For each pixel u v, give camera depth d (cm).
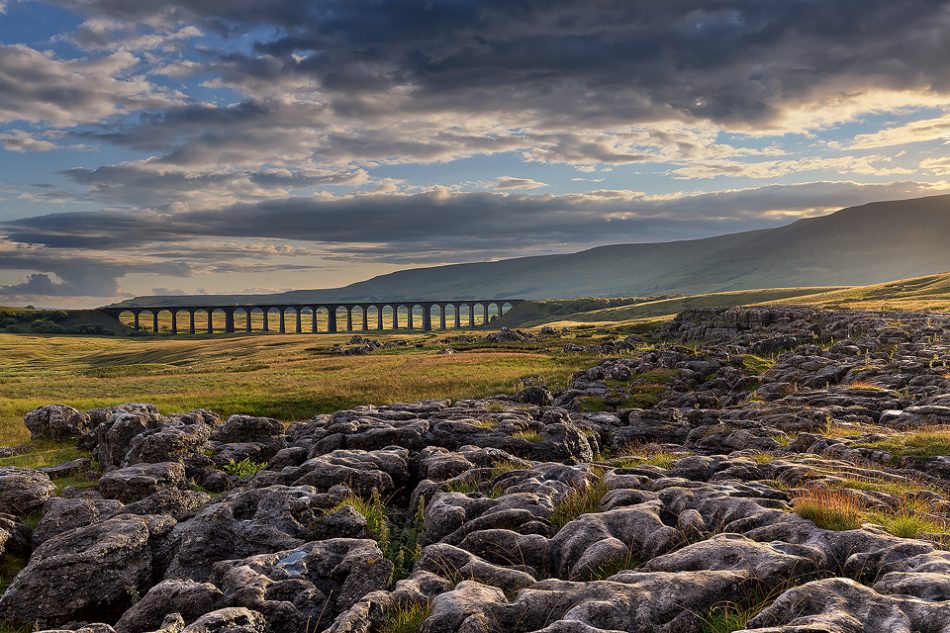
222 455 2605
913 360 4612
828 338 7188
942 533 1183
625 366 5981
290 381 7356
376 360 10375
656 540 1182
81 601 1231
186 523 1474
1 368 13850
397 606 1031
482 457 2086
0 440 3494
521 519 1373
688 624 877
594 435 3123
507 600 1003
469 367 8050
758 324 9300
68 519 1620
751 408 3806
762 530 1174
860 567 987
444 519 1446
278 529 1440
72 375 10719
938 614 787
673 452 2941
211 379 8231
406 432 2509
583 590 963
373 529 1523
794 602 854
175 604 1107
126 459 2414
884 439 2414
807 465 1955
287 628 1055
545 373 7081
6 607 1216
